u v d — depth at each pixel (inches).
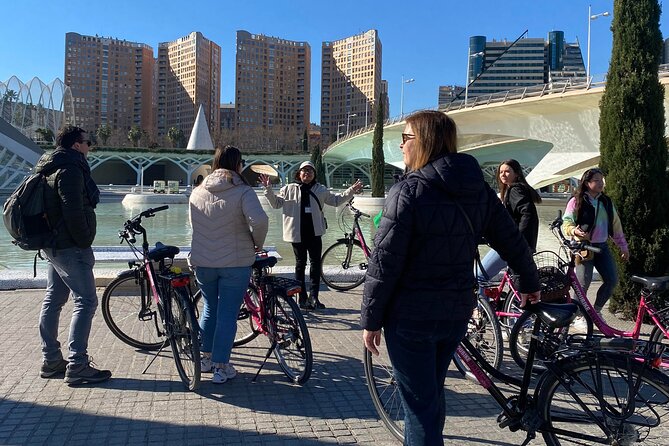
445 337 96.4
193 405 147.9
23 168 2358.5
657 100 245.6
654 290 157.5
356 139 2758.4
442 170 92.8
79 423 135.3
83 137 161.8
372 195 1599.4
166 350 194.4
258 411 144.6
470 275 96.7
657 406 101.0
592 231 214.8
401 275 94.7
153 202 1606.8
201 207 161.5
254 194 160.6
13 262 474.0
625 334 184.5
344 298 282.0
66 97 4382.4
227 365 165.6
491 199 101.1
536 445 126.8
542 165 1475.1
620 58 250.1
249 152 3491.6
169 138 4741.6
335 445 126.1
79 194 152.6
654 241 240.2
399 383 98.7
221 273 162.4
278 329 171.0
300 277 254.4
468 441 129.0
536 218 191.8
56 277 165.9
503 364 184.4
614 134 250.7
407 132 101.2
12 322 222.1
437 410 97.4
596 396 105.3
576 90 1248.2
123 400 150.1
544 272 185.5
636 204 241.6
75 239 153.9
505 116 1547.7
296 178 256.4
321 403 150.7
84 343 161.2
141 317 191.6
